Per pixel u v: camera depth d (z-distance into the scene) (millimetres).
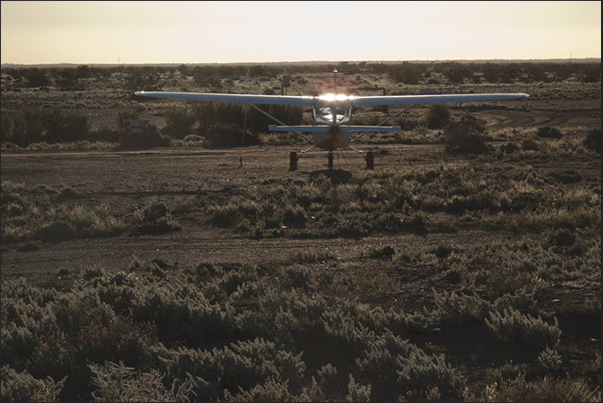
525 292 9172
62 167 26031
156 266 12336
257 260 13086
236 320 8336
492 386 5816
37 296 10219
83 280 11047
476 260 12141
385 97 24078
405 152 30609
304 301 8711
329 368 6402
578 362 6629
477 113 50844
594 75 91312
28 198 19406
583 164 25406
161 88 81500
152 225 16219
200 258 13438
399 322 7891
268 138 36031
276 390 5754
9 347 7512
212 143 34906
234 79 107438
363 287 10141
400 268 11812
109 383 5816
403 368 6367
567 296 8977
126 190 20906
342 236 15289
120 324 7871
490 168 24031
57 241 15273
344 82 100938
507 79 98062
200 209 18344
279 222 16406
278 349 7172
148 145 34344
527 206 17516
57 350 7246
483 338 7598
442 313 8367
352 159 28125
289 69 154000
